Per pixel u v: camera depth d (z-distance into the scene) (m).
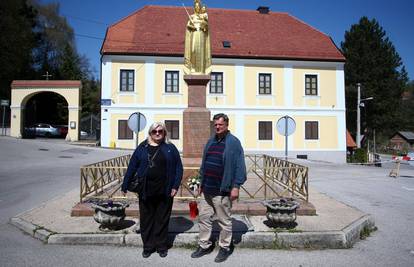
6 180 13.78
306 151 30.72
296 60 30.72
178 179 5.93
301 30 34.31
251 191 10.52
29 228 6.98
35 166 18.00
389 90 49.66
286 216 6.65
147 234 5.84
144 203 5.85
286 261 5.67
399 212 9.37
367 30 50.69
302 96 30.83
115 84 28.55
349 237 6.59
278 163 12.42
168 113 28.94
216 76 29.92
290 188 9.87
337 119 31.19
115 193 9.95
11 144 25.67
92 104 58.69
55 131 36.31
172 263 5.52
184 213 7.88
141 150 5.88
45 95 44.88
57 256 5.76
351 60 50.47
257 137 30.08
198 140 10.27
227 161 5.59
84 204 8.38
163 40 30.02
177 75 29.14
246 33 32.81
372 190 13.34
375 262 5.66
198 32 10.79
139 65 28.80
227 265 5.47
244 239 6.35
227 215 5.71
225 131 5.75
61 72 53.44
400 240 6.86
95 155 23.20
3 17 41.50
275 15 35.97
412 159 18.61
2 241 6.51
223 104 29.81
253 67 30.25
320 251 6.20
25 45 44.41
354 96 49.62
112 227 6.73
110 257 5.75
